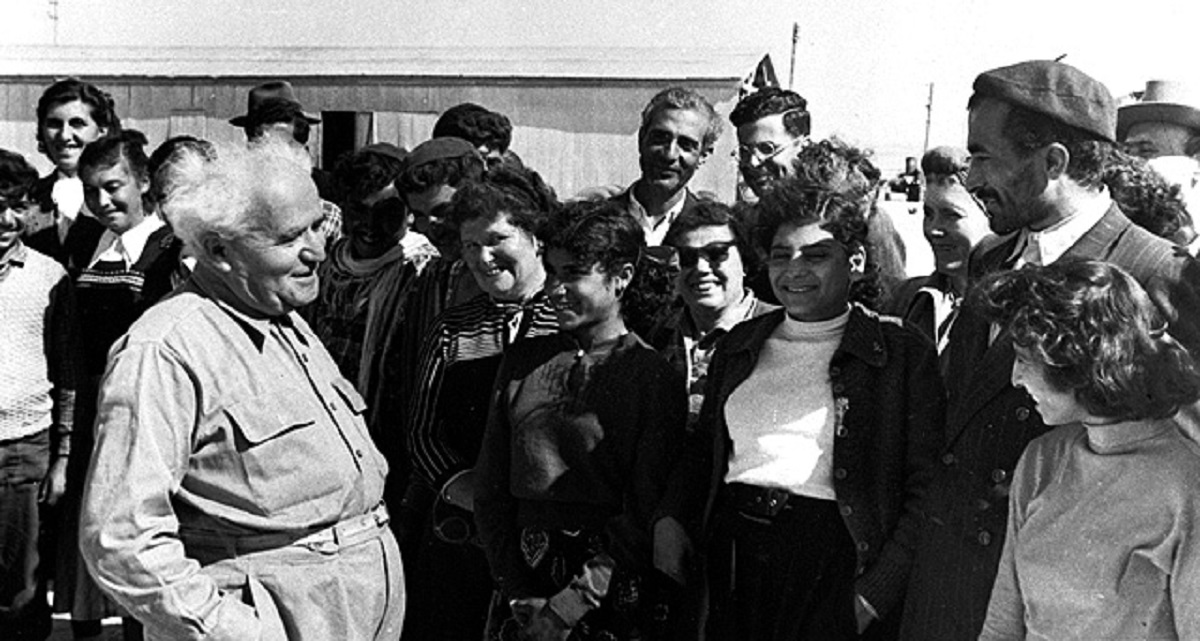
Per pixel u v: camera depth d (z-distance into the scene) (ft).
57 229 18.47
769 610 10.32
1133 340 7.44
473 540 12.46
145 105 39.93
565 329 11.46
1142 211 12.00
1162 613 7.62
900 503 10.19
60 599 16.81
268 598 8.98
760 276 12.96
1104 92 9.52
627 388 11.22
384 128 39.60
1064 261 7.79
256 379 9.09
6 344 15.47
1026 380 7.86
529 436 11.33
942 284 15.11
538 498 11.28
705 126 15.26
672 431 11.23
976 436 9.50
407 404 13.70
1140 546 7.59
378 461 10.00
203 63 39.50
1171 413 7.57
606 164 39.52
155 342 8.78
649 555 11.04
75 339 16.20
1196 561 7.37
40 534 15.96
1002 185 9.65
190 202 8.98
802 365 10.59
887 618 10.34
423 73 39.29
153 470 8.54
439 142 13.98
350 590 9.36
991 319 8.00
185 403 8.77
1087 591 7.77
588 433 11.18
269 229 9.00
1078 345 7.40
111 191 16.55
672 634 11.16
